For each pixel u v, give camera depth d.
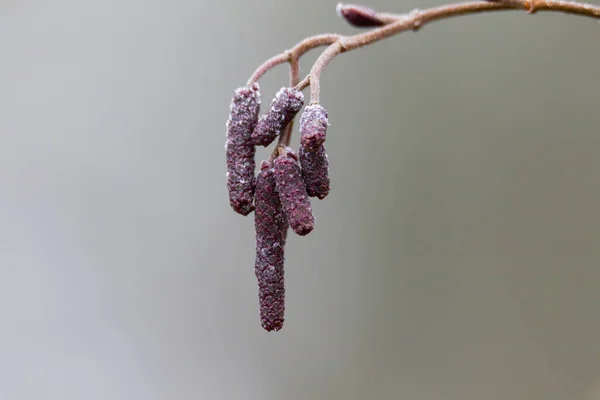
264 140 0.49
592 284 0.69
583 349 0.71
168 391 0.71
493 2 0.51
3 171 0.65
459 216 0.70
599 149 0.66
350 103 0.68
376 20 0.52
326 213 0.71
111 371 0.70
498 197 0.69
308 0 0.65
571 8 0.51
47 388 0.68
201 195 0.69
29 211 0.66
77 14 0.64
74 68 0.65
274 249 0.49
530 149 0.68
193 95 0.67
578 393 0.71
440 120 0.68
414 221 0.71
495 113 0.67
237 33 0.66
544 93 0.66
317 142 0.48
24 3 0.63
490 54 0.66
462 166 0.69
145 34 0.66
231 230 0.70
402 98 0.67
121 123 0.67
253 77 0.50
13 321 0.67
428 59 0.67
